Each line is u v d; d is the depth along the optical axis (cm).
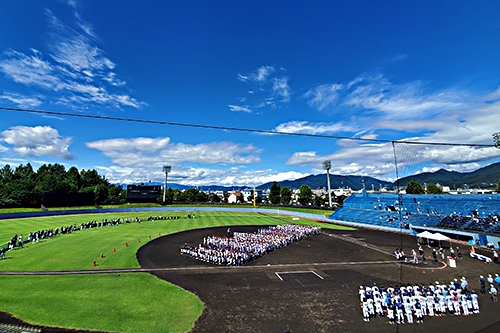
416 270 3316
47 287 2559
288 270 3269
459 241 5159
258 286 2708
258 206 12050
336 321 2019
